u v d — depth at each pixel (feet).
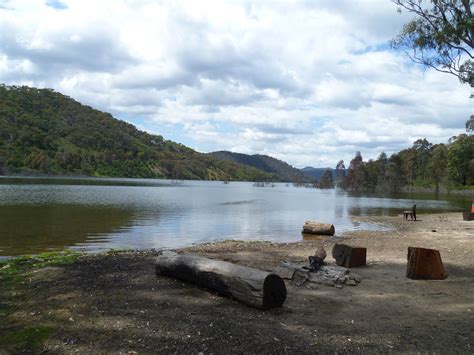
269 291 21.52
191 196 194.49
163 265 28.68
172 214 98.17
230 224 80.33
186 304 22.33
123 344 16.85
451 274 31.83
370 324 19.75
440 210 135.03
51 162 509.76
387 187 392.27
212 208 122.01
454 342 17.48
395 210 132.57
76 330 18.33
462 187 346.33
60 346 16.70
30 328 18.52
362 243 52.60
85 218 83.10
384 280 29.76
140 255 40.81
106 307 21.61
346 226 81.35
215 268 24.23
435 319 20.61
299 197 235.81
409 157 423.64
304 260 38.88
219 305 22.26
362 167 456.04
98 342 17.06
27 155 497.87
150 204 129.80
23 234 60.44
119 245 52.34
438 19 38.29
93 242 54.34
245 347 16.61
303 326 19.26
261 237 62.39
